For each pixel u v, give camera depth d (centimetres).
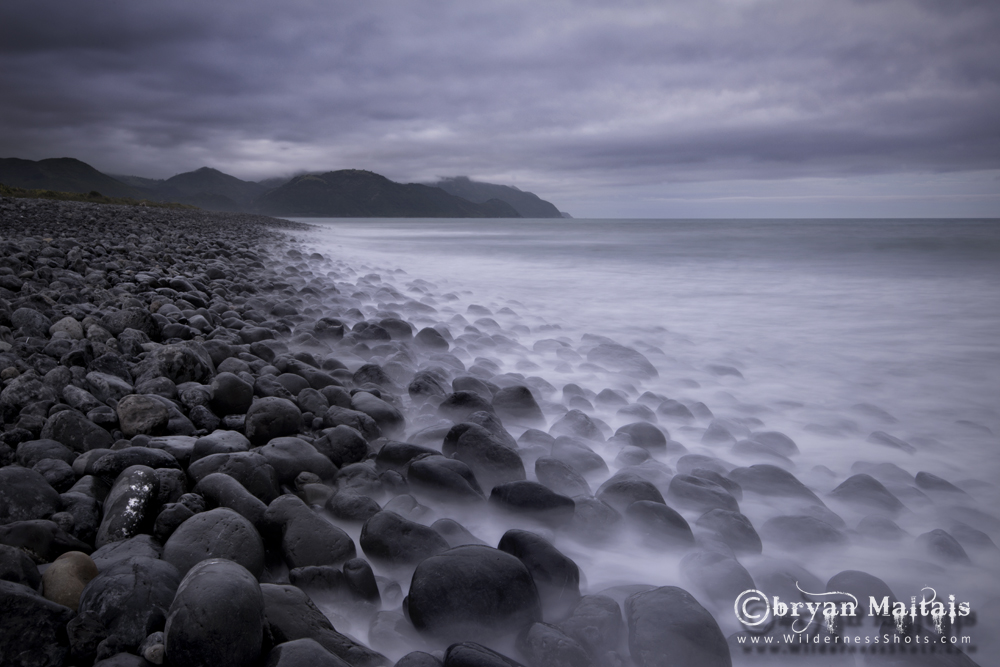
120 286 673
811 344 666
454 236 3838
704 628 179
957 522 275
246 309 705
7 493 224
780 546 256
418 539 229
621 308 901
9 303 523
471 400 385
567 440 335
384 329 600
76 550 217
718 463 320
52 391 337
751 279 1271
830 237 3053
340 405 394
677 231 4716
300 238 2895
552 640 176
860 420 427
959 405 461
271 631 175
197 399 357
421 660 166
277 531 232
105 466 260
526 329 711
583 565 242
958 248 2102
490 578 191
